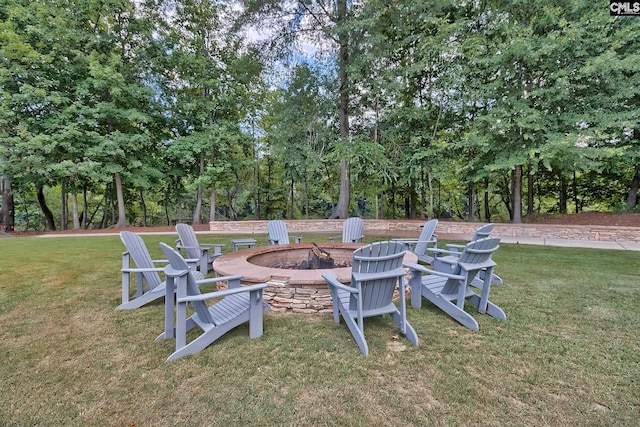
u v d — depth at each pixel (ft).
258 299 8.81
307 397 6.23
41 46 35.19
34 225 61.36
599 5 25.89
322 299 10.78
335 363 7.48
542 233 29.78
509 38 28.78
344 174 40.09
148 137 42.11
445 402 5.99
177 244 18.35
